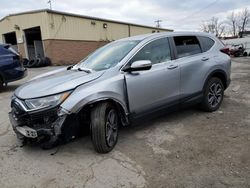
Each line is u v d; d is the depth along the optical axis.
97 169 3.26
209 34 5.59
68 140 3.47
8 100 7.36
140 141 4.05
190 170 3.16
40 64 19.69
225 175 3.02
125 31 30.06
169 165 3.30
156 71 4.28
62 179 3.08
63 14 21.67
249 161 3.31
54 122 3.35
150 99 4.22
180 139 4.07
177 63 4.64
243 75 10.80
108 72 3.83
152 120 4.98
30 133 3.43
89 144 3.99
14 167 3.39
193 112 5.38
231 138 4.02
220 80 5.46
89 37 24.80
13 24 22.88
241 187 2.79
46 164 3.44
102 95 3.54
